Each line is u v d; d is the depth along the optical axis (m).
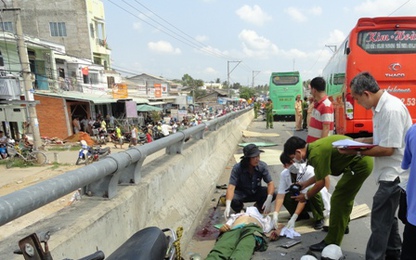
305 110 15.59
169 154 4.55
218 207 4.85
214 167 6.38
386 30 7.07
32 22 35.12
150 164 3.77
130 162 2.53
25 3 34.75
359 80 2.59
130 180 2.77
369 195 5.02
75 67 29.72
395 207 2.56
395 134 2.41
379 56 7.14
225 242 3.19
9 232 6.59
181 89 73.38
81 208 2.12
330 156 2.91
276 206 3.91
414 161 2.05
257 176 4.45
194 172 4.98
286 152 3.26
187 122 31.55
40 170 14.06
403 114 2.44
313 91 4.36
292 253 3.29
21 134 21.23
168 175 3.55
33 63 25.38
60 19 35.44
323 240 3.27
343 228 3.10
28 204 1.37
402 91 7.13
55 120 24.50
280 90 21.41
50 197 1.53
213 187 5.58
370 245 2.70
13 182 11.84
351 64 7.34
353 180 2.96
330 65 11.50
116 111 33.44
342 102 8.23
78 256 1.73
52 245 1.55
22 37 15.88
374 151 2.49
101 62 40.28
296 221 4.16
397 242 2.88
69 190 1.71
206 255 3.31
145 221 2.77
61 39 35.81
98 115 27.95
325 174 2.95
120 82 39.94
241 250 3.05
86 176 1.86
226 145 8.79
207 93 76.38
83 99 24.91
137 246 1.53
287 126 18.39
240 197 4.49
